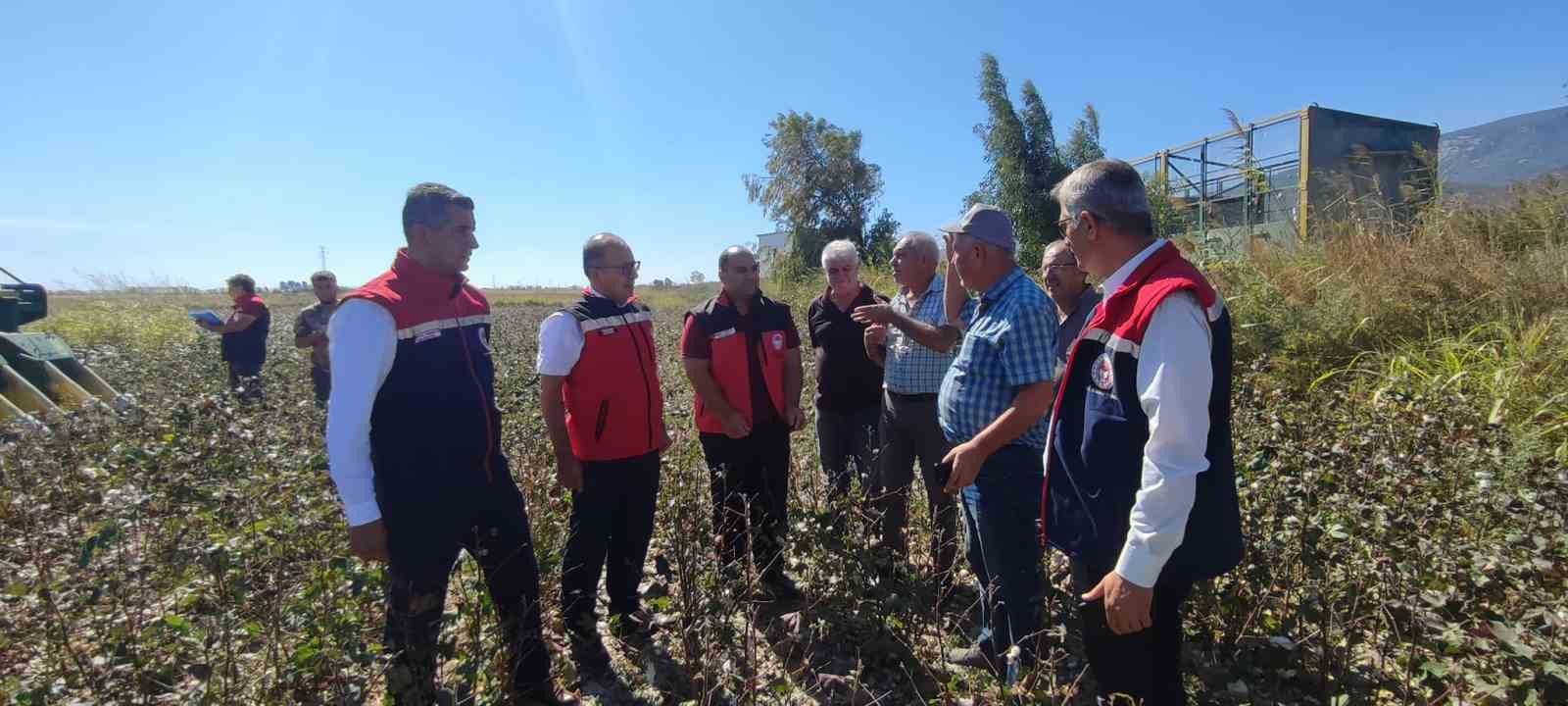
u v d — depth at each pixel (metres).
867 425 4.32
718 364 3.88
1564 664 2.32
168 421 5.57
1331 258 7.38
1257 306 6.61
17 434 5.30
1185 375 1.77
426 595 2.54
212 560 2.76
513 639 2.86
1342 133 9.52
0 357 7.42
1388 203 8.15
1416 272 6.56
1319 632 2.84
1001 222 2.89
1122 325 1.94
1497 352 5.51
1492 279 6.20
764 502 3.94
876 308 3.59
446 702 2.31
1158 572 1.82
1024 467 2.88
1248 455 3.97
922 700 2.93
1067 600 3.04
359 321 2.50
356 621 2.76
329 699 2.51
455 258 2.70
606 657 3.27
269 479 4.00
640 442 3.40
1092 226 2.04
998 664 2.91
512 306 36.12
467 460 2.72
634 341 3.40
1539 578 2.96
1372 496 3.51
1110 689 2.11
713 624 2.87
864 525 3.61
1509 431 4.30
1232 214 10.67
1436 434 4.08
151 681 2.44
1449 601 2.70
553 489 4.39
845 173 26.72
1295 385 5.84
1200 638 3.04
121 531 3.04
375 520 2.51
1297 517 3.11
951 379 3.06
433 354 2.63
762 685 3.03
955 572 3.77
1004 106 16.84
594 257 3.37
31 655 2.82
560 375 3.27
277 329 18.30
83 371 8.70
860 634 3.28
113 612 2.68
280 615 2.73
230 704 2.38
